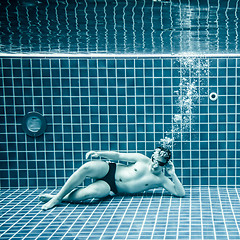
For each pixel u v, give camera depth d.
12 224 3.62
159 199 4.41
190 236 3.19
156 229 3.38
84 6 2.32
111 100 4.88
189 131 4.87
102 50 4.43
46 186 5.06
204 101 4.81
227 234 3.22
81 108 4.91
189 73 4.78
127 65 4.82
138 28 3.10
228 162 4.87
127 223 3.57
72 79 4.87
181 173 4.93
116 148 4.95
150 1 2.20
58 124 4.94
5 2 2.21
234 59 4.71
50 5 2.29
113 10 2.44
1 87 4.89
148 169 4.50
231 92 4.77
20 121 4.94
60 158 5.00
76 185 4.25
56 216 3.85
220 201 4.26
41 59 4.84
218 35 3.44
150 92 4.84
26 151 4.99
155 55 4.77
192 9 2.40
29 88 4.89
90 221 3.66
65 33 3.32
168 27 3.06
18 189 5.05
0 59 4.84
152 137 4.90
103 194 4.32
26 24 2.91
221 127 4.82
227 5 2.30
